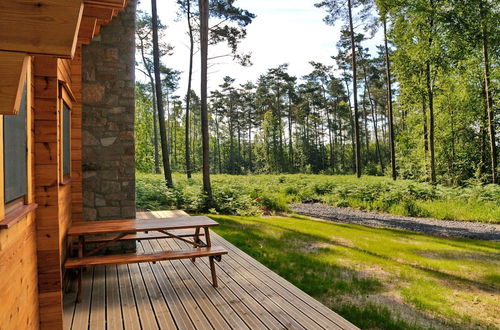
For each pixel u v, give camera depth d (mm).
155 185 11930
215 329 2932
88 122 4863
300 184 18031
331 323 3047
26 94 2139
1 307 1557
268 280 4172
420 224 9727
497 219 10078
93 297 3637
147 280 4172
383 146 45500
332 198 14320
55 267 2381
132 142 5008
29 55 1126
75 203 4812
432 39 14953
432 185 14711
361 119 43344
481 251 6602
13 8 1085
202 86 11258
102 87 4914
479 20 14039
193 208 10633
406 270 5297
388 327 3434
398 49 16172
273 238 7062
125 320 3100
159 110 12312
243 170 47250
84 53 4863
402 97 17531
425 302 4102
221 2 14734
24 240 2023
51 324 2377
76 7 1125
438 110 18188
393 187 13734
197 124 51000
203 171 11281
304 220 9859
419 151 18703
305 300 3559
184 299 3580
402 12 15305
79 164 4824
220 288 3902
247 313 3244
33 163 2350
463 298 4270
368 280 4770
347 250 6352
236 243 6457
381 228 8969
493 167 14742
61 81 3348
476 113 17891
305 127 45500
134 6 5012
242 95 44656
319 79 39656
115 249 5031
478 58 15828
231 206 11164
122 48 4980
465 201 12031
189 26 15555
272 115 42812
